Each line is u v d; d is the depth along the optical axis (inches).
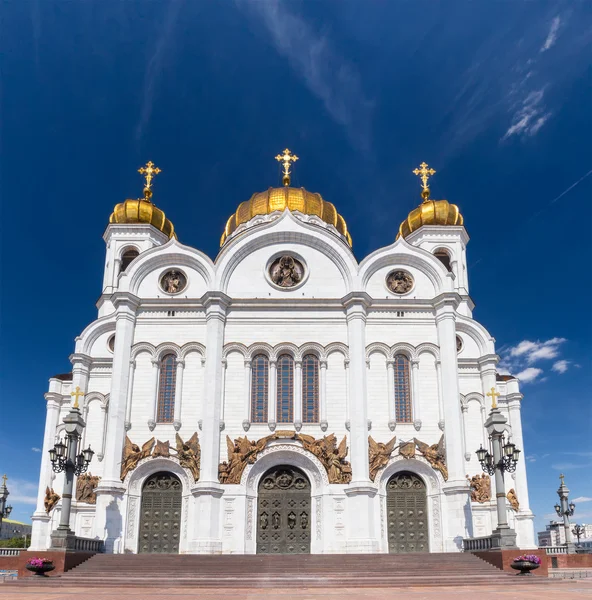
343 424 1541.6
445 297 1624.0
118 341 1589.6
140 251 2196.1
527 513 1761.8
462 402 1809.8
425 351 1622.8
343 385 1576.0
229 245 1702.8
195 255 1694.1
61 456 1249.4
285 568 1159.0
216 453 1487.5
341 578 1058.1
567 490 1925.4
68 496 1222.9
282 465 1517.0
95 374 1798.7
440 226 2239.2
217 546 1409.9
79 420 1293.1
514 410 1882.4
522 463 1818.4
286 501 1487.5
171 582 1034.7
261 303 1640.0
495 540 1207.6
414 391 1578.5
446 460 1503.4
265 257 1706.4
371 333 1628.9
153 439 1519.4
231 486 1465.3
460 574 1109.1
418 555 1246.9
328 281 1685.5
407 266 1710.1
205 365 1573.6
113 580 1047.0
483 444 1768.0
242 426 1529.3
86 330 1850.4
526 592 856.9
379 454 1504.7
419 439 1539.1
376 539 1419.8
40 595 826.2
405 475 1524.4
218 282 1658.5
